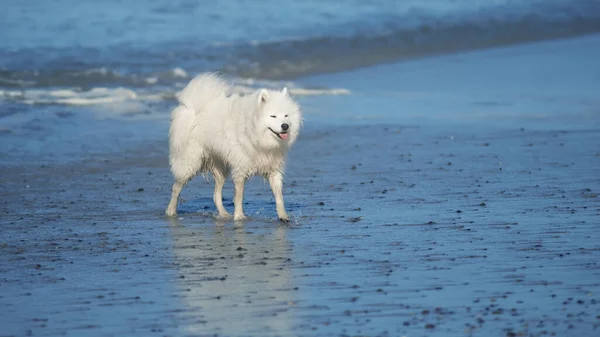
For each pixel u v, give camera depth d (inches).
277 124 463.8
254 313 309.4
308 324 296.0
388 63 1266.0
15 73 1084.5
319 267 371.2
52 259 399.9
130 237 446.3
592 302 312.7
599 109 887.7
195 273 367.9
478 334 282.2
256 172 489.4
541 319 295.3
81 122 829.2
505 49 1370.6
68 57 1226.6
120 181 612.4
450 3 1784.0
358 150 713.0
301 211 501.7
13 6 1688.0
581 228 432.1
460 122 836.6
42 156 689.0
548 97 966.4
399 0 1814.7
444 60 1278.3
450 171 615.2
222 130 488.7
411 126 820.0
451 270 359.9
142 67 1171.9
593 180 565.9
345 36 1432.1
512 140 740.0
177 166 507.2
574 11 1679.4
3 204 535.2
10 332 295.7
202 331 292.0
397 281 345.4
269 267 374.3
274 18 1609.3
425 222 457.4
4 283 358.0
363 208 502.6
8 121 815.7
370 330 288.7
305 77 1149.7
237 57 1261.1
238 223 479.2
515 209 482.6
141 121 844.0
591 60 1233.4
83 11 1652.3
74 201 546.3
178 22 1557.6
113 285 351.6
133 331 294.0
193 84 510.6
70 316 312.2
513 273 352.5
